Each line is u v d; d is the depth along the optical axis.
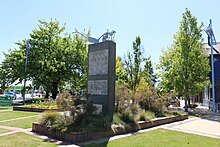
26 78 28.30
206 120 14.07
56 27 30.47
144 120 10.94
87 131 7.79
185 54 19.70
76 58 29.53
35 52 28.33
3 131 8.85
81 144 7.07
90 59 11.44
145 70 24.97
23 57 28.05
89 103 9.03
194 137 8.52
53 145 6.79
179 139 8.06
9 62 28.92
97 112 9.80
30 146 6.57
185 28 20.11
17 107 17.48
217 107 21.38
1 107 21.50
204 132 9.77
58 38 30.12
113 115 9.73
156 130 9.98
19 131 8.92
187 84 19.22
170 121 12.89
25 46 29.44
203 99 31.52
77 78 29.09
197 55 19.45
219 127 11.23
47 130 8.38
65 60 28.84
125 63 25.03
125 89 12.72
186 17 20.22
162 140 7.83
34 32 29.31
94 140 7.72
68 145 6.90
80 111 8.77
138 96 13.88
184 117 14.61
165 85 22.42
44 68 27.61
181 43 20.09
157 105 13.89
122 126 9.12
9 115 14.08
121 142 7.42
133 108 11.12
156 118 12.11
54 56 28.55
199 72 19.16
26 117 13.13
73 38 30.39
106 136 8.37
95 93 10.70
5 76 28.81
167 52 25.61
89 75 11.30
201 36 20.20
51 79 28.30
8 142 6.98
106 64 10.40
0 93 47.78
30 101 26.61
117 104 10.67
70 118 8.73
